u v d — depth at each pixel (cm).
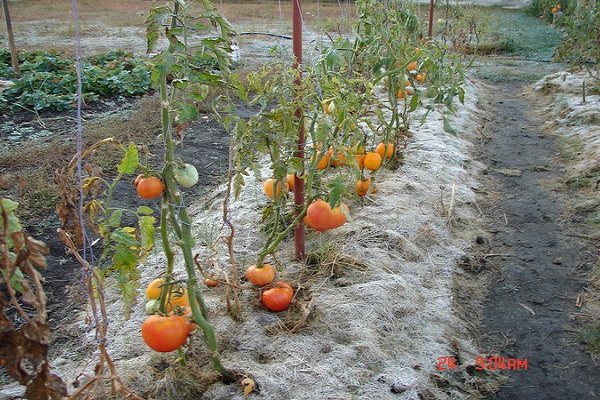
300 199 317
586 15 802
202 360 259
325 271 328
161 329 218
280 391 240
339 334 277
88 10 1808
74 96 757
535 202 481
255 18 1603
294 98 283
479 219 446
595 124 633
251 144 275
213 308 289
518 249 407
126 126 629
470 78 918
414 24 557
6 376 260
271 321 284
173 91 216
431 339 289
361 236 361
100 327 224
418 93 440
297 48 294
